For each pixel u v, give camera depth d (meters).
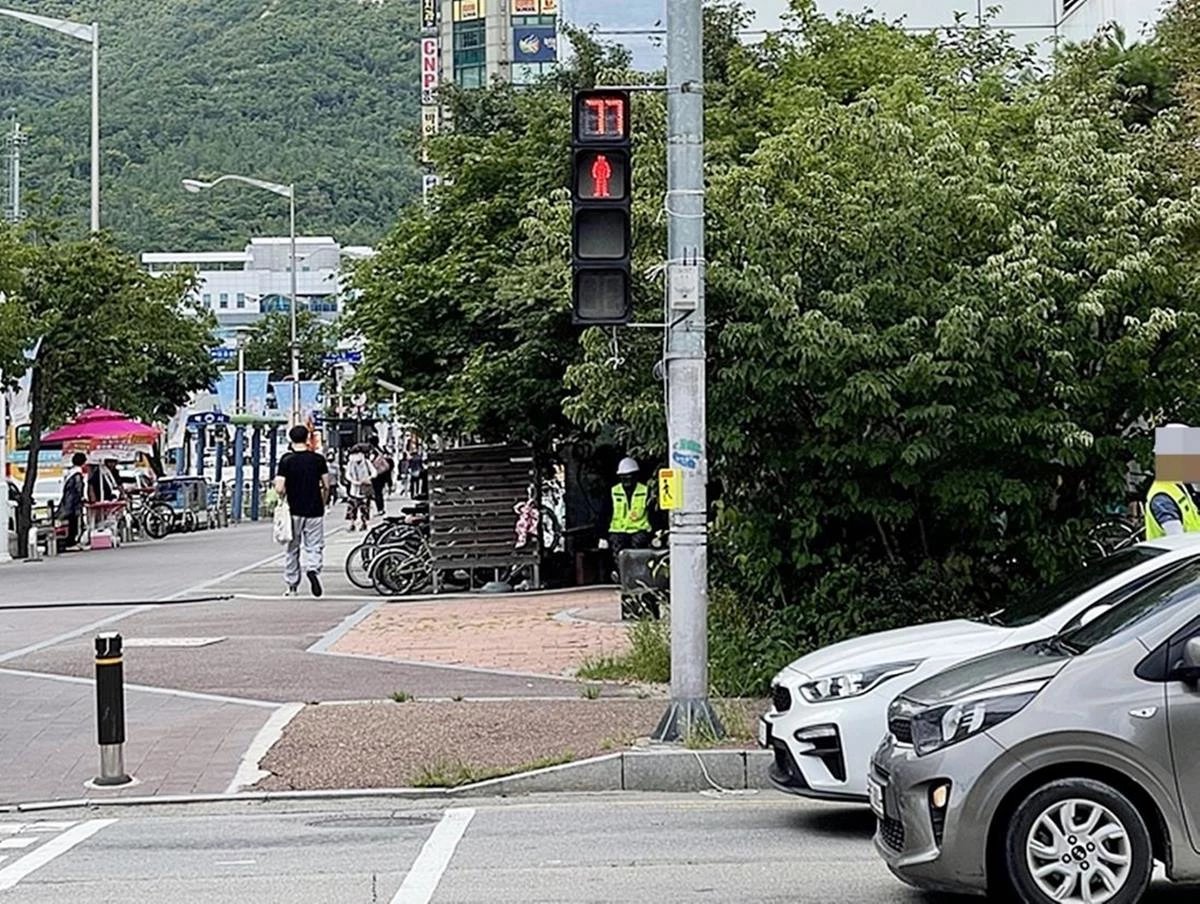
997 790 13.27
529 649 32.22
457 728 23.77
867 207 24.83
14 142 156.75
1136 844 13.23
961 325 23.20
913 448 23.97
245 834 18.66
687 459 21.95
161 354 77.94
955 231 24.89
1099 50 41.44
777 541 26.09
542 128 47.12
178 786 21.28
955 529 26.00
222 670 30.20
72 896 15.62
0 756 23.28
